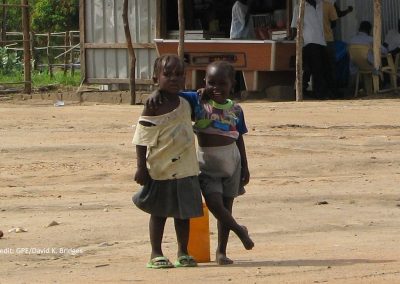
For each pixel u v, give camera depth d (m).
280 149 33.34
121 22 57.94
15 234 21.22
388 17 57.47
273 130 37.66
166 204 16.98
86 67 59.38
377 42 51.38
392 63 53.19
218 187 17.09
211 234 21.06
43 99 57.91
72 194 26.78
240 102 50.84
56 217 23.30
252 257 18.25
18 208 24.64
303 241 20.12
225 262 17.45
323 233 21.11
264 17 55.81
